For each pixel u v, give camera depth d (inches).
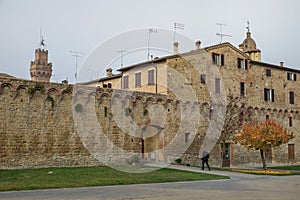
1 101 963.3
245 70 1567.4
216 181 815.7
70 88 1071.6
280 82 1708.9
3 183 680.4
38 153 1007.0
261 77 1628.9
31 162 993.5
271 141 1187.9
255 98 1589.6
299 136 1759.4
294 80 1779.0
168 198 544.1
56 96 1050.7
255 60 1684.3
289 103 1736.0
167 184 735.7
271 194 601.3
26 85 1000.9
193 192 618.8
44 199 518.9
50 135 1031.6
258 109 1593.3
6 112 967.6
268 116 1632.6
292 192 631.8
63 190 624.1
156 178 815.1
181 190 644.1
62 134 1052.5
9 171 904.3
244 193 612.1
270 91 1658.5
